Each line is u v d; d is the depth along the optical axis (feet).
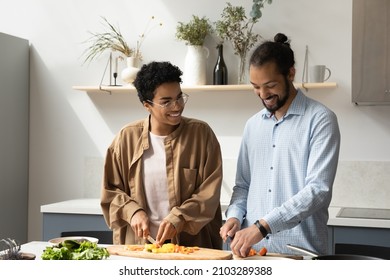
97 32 13.60
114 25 13.48
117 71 13.50
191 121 7.51
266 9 12.38
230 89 12.32
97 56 13.62
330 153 6.45
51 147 13.98
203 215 7.05
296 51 12.26
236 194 7.36
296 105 6.81
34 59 14.03
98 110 13.65
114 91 13.41
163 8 13.14
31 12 14.03
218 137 12.86
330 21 12.07
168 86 6.84
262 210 6.97
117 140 7.51
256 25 12.44
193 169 7.30
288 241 6.71
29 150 14.11
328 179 6.35
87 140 13.74
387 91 10.66
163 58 13.16
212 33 12.71
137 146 7.38
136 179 7.33
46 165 14.02
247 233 6.03
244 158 7.41
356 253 10.02
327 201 6.70
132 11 13.35
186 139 7.34
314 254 5.57
